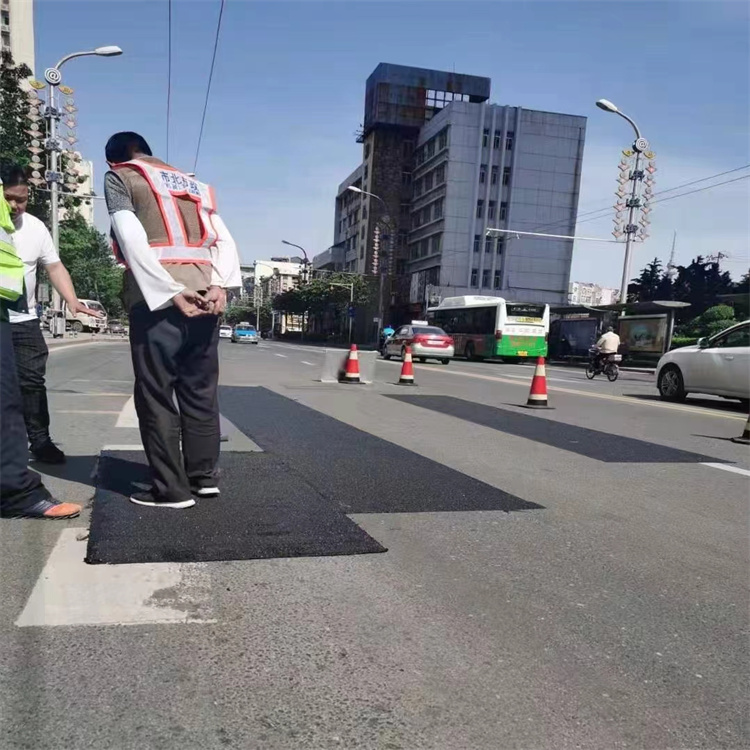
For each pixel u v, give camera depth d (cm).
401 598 295
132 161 354
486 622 276
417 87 6975
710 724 213
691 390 1198
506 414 932
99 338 3741
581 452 657
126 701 210
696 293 5144
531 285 6075
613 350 1917
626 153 2748
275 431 692
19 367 473
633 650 259
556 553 362
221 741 194
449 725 206
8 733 193
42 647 239
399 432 730
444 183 6009
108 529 348
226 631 257
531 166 6034
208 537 345
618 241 2830
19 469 357
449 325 3512
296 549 340
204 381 399
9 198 437
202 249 365
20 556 316
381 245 6856
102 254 6431
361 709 212
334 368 1338
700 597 311
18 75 2409
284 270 15350
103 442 590
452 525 401
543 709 217
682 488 520
